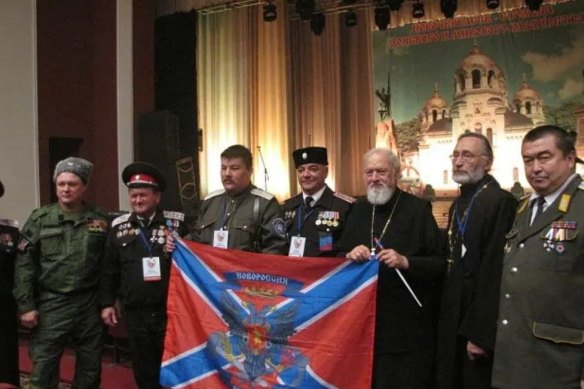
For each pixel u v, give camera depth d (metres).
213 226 3.72
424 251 3.12
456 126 9.97
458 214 3.06
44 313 3.65
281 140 10.84
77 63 9.21
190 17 10.87
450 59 9.99
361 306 3.03
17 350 3.95
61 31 8.98
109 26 9.34
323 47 10.66
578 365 2.36
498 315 2.65
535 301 2.46
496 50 9.73
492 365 2.81
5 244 3.82
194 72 10.84
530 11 9.50
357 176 10.52
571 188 2.49
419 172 10.19
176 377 3.38
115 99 9.32
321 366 3.08
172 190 9.24
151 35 10.23
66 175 3.68
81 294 3.71
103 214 3.87
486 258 2.80
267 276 3.29
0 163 7.78
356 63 10.52
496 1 9.39
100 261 3.77
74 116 9.13
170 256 3.60
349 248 3.27
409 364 3.03
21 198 7.98
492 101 9.76
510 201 2.90
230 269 3.38
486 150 3.06
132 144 9.49
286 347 3.18
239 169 3.65
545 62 9.44
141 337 3.59
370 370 2.98
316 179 3.81
